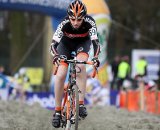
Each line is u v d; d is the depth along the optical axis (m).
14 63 47.88
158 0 62.94
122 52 66.75
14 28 48.25
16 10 29.77
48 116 18.95
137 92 26.67
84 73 11.48
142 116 20.23
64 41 11.79
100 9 27.06
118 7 62.66
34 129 14.87
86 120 17.45
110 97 28.89
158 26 68.06
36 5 28.47
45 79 41.34
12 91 30.86
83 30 11.51
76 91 10.96
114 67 34.78
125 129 15.38
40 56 72.44
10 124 15.91
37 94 29.38
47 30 39.28
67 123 11.30
